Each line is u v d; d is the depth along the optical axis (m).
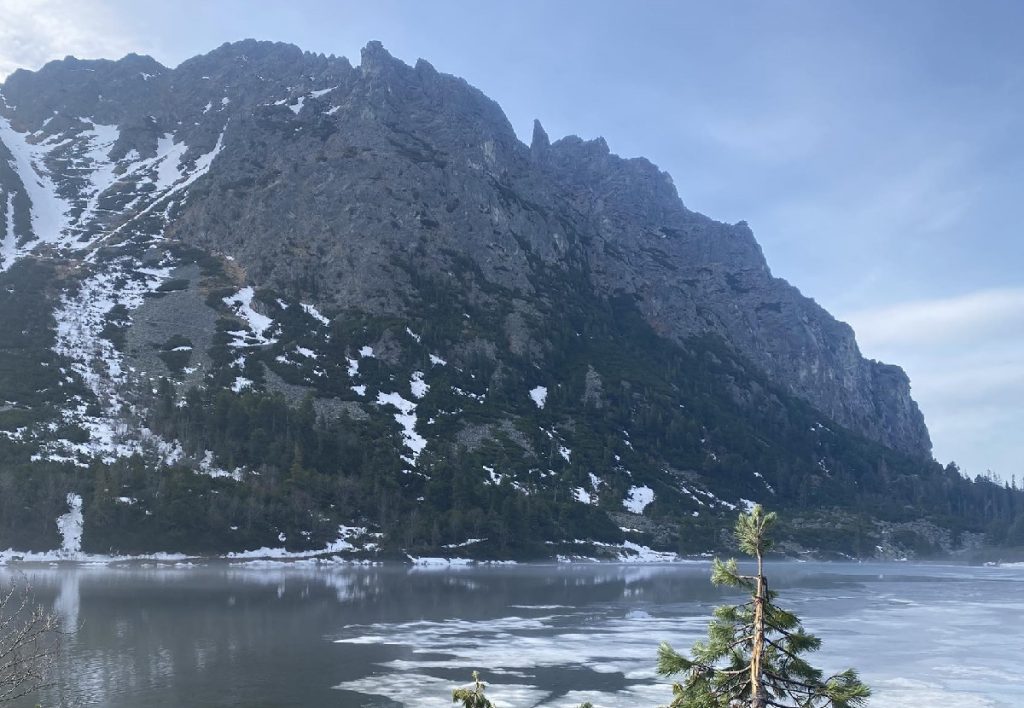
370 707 44.28
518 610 86.62
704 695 14.11
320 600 90.25
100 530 123.94
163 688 48.16
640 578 131.12
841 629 75.94
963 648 65.44
